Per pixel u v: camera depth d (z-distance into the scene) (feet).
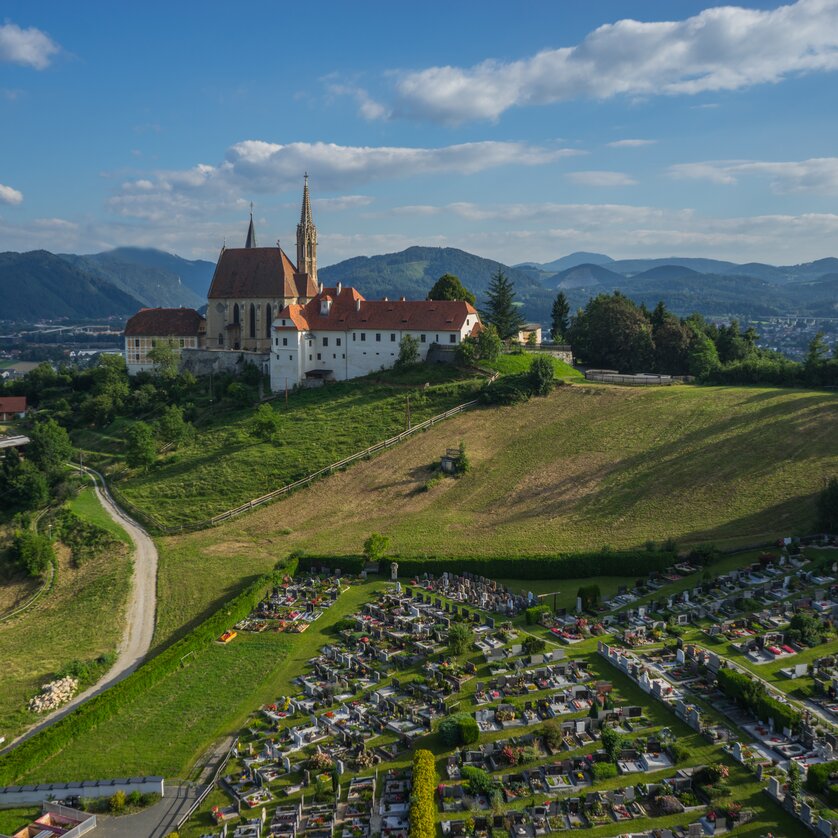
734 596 278.46
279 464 470.39
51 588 361.51
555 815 173.99
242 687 249.75
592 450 442.09
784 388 526.98
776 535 328.49
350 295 630.74
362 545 361.71
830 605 261.03
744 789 177.88
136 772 208.33
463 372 576.61
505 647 250.98
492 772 191.62
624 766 188.96
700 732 200.13
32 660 289.33
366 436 494.59
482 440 473.67
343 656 258.57
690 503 368.68
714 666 227.40
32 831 184.85
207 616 311.06
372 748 206.80
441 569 328.49
